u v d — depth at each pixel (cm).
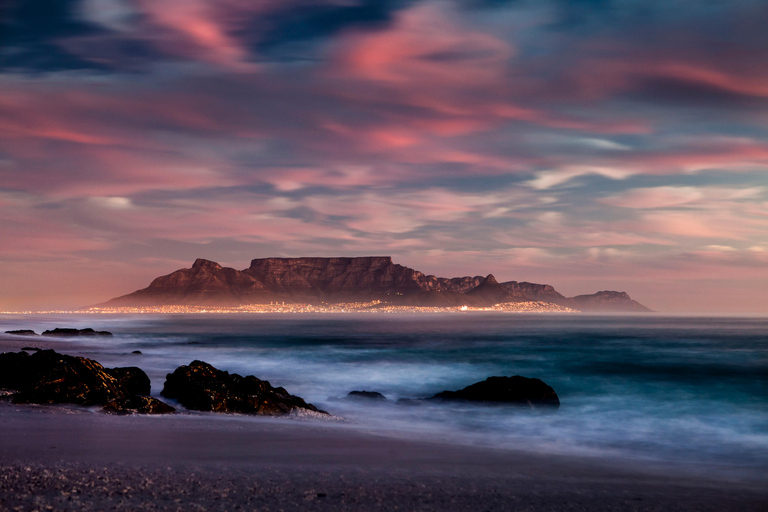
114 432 1324
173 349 6431
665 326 18538
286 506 738
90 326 14950
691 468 1330
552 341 9012
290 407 2102
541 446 1698
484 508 785
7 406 1703
